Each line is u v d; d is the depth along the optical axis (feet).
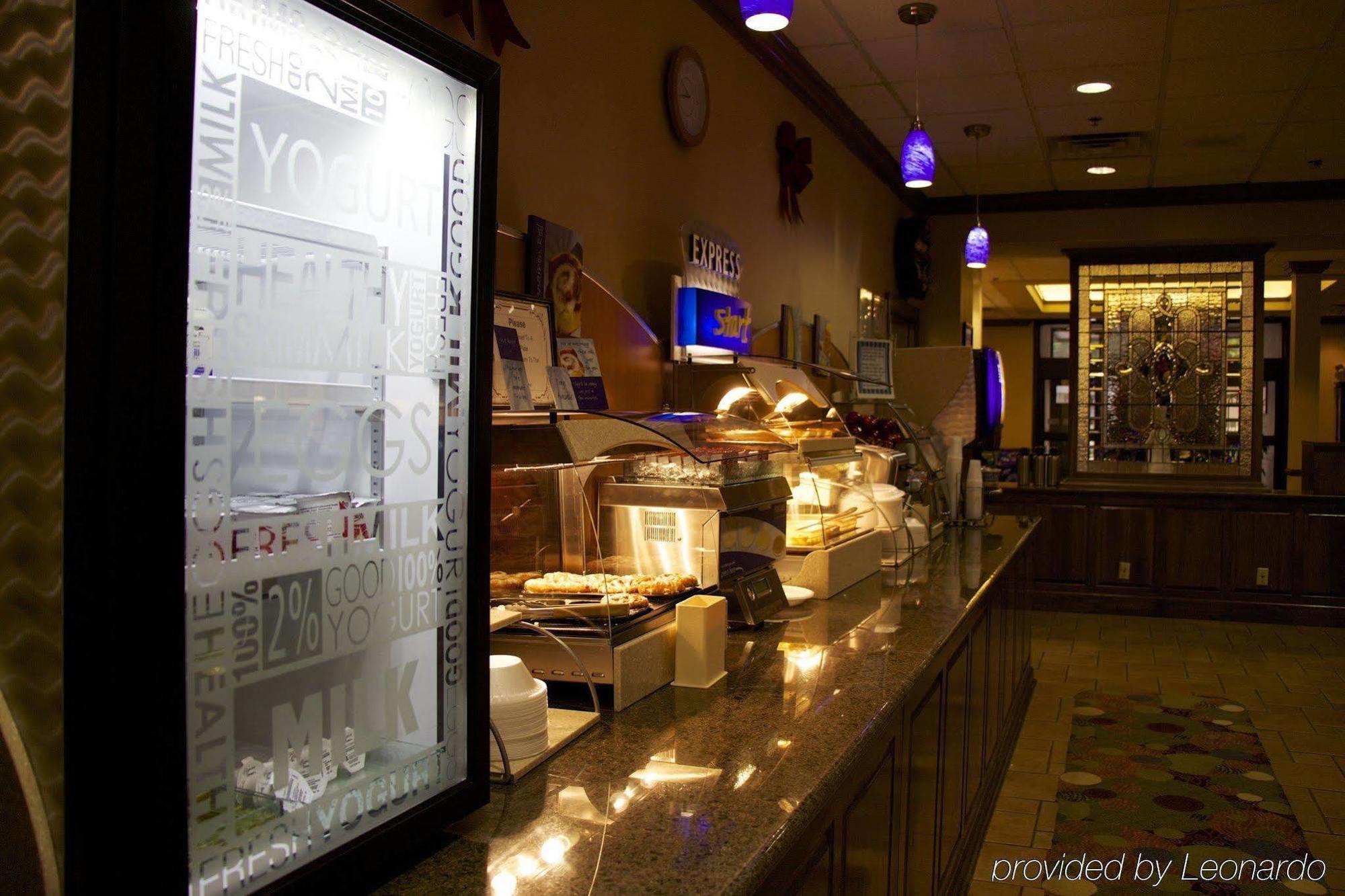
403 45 3.51
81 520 2.53
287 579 3.15
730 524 7.85
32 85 2.64
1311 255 31.42
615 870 3.77
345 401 3.39
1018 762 13.78
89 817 2.56
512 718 4.87
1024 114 19.92
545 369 8.15
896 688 6.44
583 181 10.34
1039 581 25.21
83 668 2.55
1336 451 23.80
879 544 11.33
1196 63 16.90
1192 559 24.09
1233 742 14.58
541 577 6.88
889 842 6.52
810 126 18.20
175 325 2.63
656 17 11.98
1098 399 27.25
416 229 3.70
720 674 6.68
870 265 22.79
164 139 2.59
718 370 11.86
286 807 3.17
